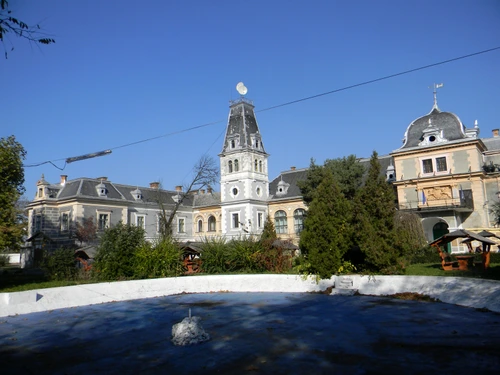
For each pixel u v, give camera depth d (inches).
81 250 1197.1
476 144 1560.0
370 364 366.6
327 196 949.2
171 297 865.5
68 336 514.0
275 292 892.6
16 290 853.8
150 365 385.1
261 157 2252.7
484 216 1529.3
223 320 584.7
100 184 2069.4
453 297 675.4
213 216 2420.0
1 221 833.5
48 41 300.5
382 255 860.0
